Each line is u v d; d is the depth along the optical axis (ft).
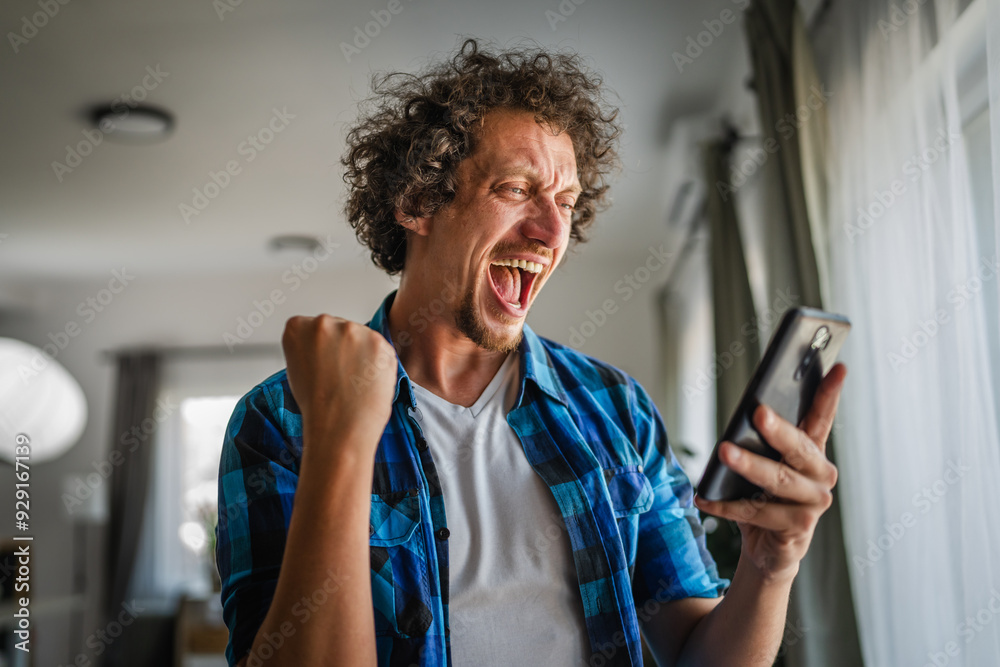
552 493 2.77
